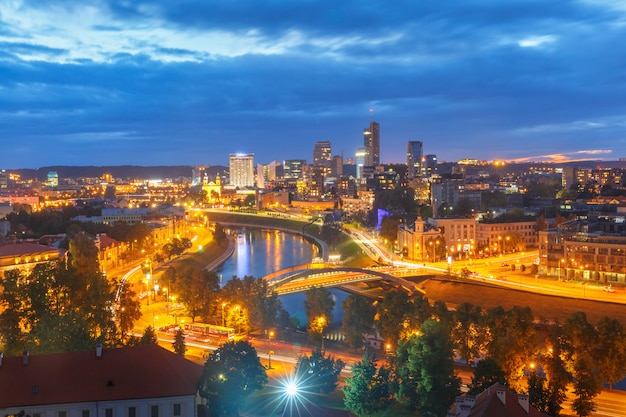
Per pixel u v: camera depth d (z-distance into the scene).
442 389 148.88
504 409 101.75
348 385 159.00
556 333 175.75
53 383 117.44
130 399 117.38
